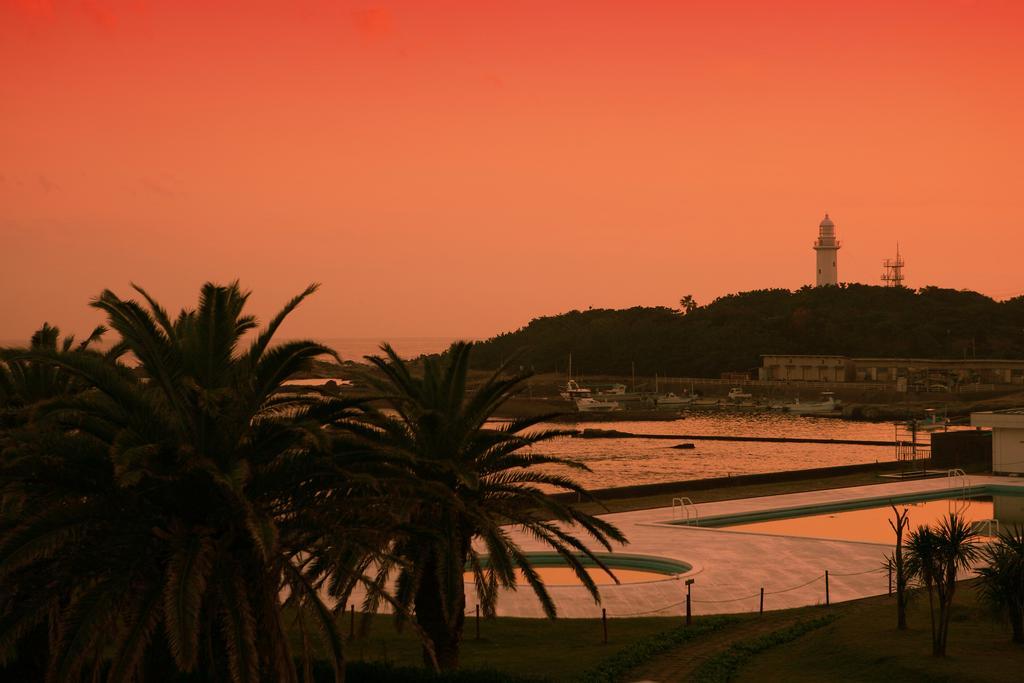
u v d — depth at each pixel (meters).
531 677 31.67
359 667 32.53
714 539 66.56
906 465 111.81
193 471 25.91
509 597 50.94
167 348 27.45
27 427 27.53
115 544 26.00
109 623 25.62
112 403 27.66
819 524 78.31
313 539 28.59
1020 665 34.12
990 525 67.31
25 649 31.58
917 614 42.75
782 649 39.03
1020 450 103.19
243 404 27.23
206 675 29.12
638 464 167.75
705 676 34.16
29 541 24.72
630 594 51.72
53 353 26.38
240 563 26.86
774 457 178.25
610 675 34.03
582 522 37.47
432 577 36.22
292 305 28.55
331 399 29.17
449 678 31.33
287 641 27.70
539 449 194.50
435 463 31.34
